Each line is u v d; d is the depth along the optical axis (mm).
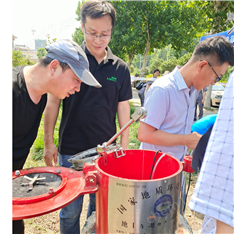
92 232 981
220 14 6340
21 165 1350
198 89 1481
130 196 726
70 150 1704
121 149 1041
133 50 13188
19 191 856
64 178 947
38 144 3637
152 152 1060
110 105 1731
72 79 1110
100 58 1694
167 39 12023
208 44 1328
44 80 1112
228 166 636
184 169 1154
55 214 2369
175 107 1486
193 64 1411
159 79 1553
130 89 1870
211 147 679
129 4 11055
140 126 1530
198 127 1360
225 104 678
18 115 1141
